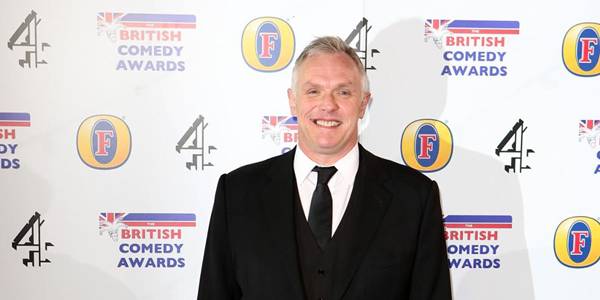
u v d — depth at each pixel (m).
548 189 1.79
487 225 1.80
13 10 1.68
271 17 1.72
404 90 1.76
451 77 1.76
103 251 1.75
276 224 1.32
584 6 1.75
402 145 1.77
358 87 1.33
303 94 1.33
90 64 1.71
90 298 1.75
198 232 1.76
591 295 1.80
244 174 1.44
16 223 1.72
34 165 1.71
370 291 1.27
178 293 1.77
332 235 1.32
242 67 1.73
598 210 1.80
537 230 1.80
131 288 1.76
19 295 1.73
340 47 1.35
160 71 1.72
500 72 1.76
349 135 1.34
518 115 1.77
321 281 1.28
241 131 1.74
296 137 1.75
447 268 1.37
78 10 1.70
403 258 1.30
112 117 1.72
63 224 1.73
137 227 1.75
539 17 1.75
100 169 1.73
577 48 1.76
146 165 1.74
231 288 1.40
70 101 1.71
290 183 1.36
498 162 1.78
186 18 1.72
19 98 1.69
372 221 1.31
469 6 1.75
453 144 1.77
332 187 1.37
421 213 1.34
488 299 1.80
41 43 1.69
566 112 1.77
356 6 1.73
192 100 1.73
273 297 1.28
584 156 1.78
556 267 1.79
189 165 1.74
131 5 1.71
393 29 1.74
